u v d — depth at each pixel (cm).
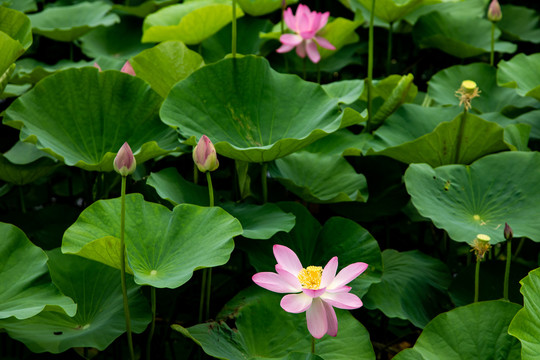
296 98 361
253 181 373
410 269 354
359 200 357
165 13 437
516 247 385
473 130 356
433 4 462
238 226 318
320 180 367
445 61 468
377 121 385
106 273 333
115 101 358
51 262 332
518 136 365
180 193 343
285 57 441
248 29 442
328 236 345
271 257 340
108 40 457
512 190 347
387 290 344
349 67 487
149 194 358
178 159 384
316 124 353
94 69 358
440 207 342
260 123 359
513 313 316
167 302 344
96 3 456
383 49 479
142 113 359
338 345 321
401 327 384
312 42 406
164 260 318
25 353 363
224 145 335
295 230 346
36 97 351
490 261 350
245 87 361
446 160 363
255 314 327
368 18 450
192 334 318
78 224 318
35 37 446
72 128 353
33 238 359
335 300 299
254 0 434
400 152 362
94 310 327
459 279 347
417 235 417
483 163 353
